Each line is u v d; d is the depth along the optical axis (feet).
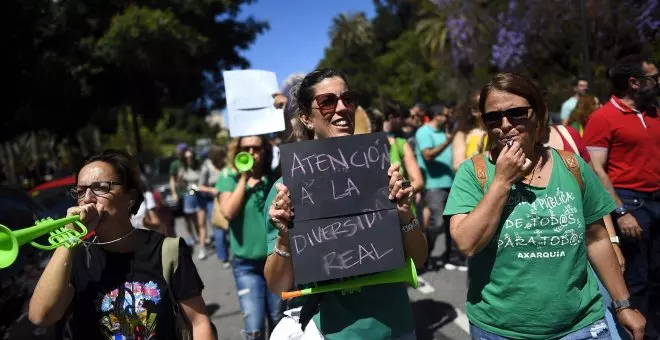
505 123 7.03
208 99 78.64
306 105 7.33
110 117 78.23
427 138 21.04
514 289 7.03
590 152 12.78
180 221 48.80
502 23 78.33
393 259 6.42
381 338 6.76
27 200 15.85
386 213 6.52
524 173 7.06
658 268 12.26
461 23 106.73
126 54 58.90
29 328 11.79
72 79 47.75
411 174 15.25
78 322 6.75
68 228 6.21
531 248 6.95
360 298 6.80
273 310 12.13
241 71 12.47
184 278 6.96
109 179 6.72
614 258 7.73
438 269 21.66
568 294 6.98
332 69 7.32
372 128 15.11
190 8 63.52
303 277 6.34
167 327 6.84
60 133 58.29
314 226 6.44
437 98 154.40
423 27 142.51
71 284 6.79
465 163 7.67
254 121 12.32
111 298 6.73
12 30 35.17
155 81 67.72
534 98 7.09
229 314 18.92
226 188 12.71
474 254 7.06
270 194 7.28
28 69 39.60
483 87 7.41
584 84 19.67
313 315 7.10
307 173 6.54
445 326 15.60
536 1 69.00
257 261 12.01
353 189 6.53
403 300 7.04
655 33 35.40
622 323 7.75
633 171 12.37
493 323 7.23
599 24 40.98
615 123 12.35
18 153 89.20
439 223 21.58
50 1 42.60
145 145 139.03
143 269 6.85
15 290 11.85
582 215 7.12
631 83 12.12
